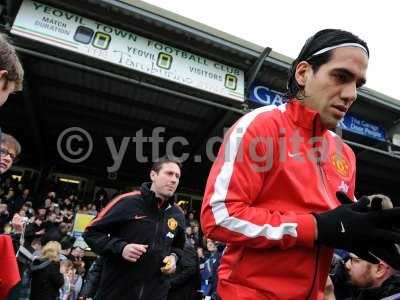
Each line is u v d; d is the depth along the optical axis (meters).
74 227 8.98
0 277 1.35
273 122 0.99
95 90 9.05
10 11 5.72
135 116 10.20
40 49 6.09
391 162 12.04
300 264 0.89
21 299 4.15
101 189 15.09
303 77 1.04
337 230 0.79
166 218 2.62
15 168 14.44
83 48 5.91
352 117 9.33
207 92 6.80
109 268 2.39
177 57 6.68
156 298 2.41
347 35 0.98
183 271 4.28
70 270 6.52
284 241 0.82
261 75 7.76
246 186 0.89
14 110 10.70
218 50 6.93
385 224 0.77
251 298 0.88
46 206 10.69
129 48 6.29
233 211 0.86
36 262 4.35
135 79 6.70
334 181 1.06
